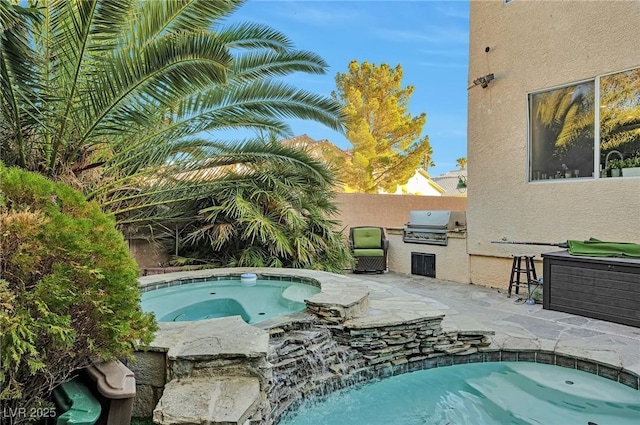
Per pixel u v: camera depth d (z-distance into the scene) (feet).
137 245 24.91
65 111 14.96
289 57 20.84
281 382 9.97
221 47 13.32
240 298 17.99
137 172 20.89
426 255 27.45
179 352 8.60
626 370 10.99
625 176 18.24
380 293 16.67
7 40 11.76
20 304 5.80
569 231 19.90
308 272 20.90
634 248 15.31
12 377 5.66
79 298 6.31
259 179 25.09
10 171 6.57
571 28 19.81
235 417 6.84
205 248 25.95
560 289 16.21
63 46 14.06
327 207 28.07
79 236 6.41
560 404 10.27
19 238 5.99
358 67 56.54
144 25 15.14
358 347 12.07
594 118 19.25
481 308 17.95
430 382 11.78
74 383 7.16
